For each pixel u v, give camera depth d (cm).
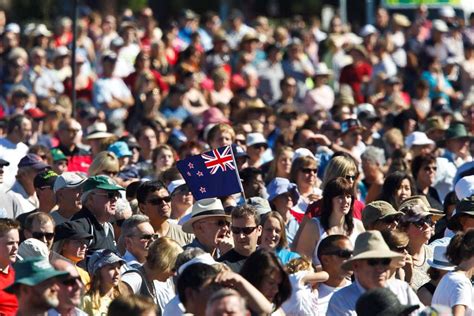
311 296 3709
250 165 5750
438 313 3092
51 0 11375
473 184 4847
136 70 7675
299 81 8312
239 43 8425
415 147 6238
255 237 3909
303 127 6284
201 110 7425
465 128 6359
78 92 7706
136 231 4062
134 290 3838
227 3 12088
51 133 6519
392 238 3938
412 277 4166
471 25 9481
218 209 4144
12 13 11375
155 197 4419
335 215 4266
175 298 3500
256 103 6669
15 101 6850
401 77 8462
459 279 3756
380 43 8644
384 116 7131
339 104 6981
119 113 7519
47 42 8344
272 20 12312
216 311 2862
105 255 3797
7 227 3712
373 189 5447
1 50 8369
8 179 5447
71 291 3244
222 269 3325
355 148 6081
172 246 3878
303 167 4956
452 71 8900
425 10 9812
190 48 8000
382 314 3095
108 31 8825
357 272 3569
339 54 9056
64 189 4475
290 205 4719
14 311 3672
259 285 3353
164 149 5475
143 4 12294
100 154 4950
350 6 11644
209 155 4347
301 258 3788
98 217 4238
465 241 3806
